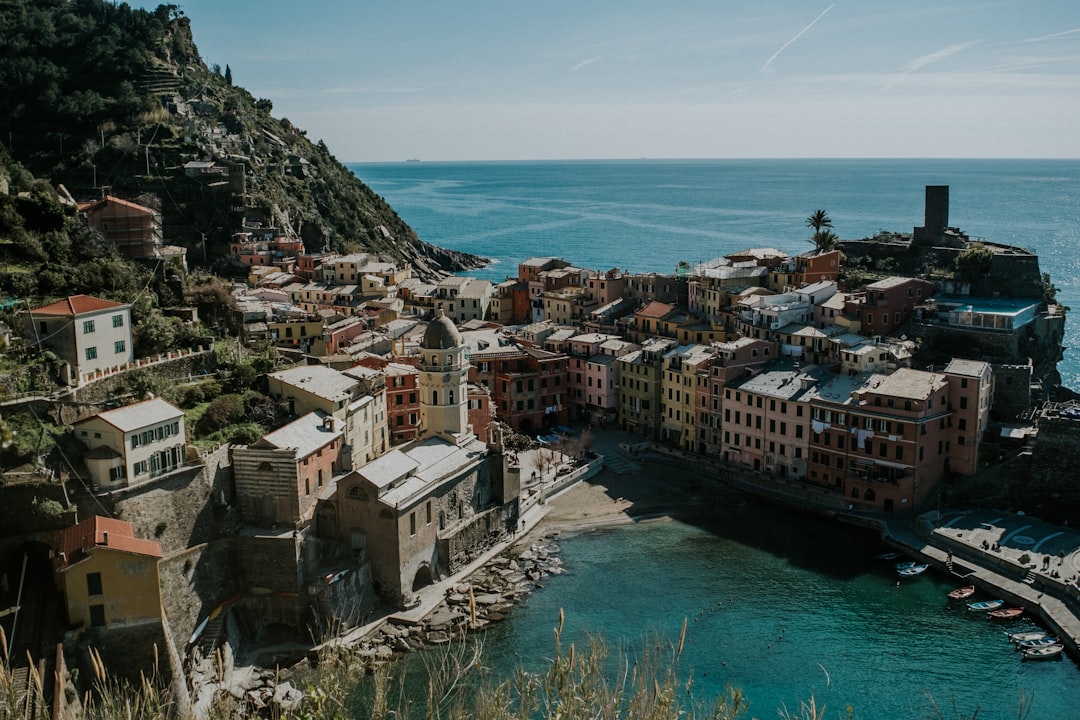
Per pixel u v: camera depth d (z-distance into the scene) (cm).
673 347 18938
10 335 12300
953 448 15175
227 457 12156
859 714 9944
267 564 11681
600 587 12925
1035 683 10481
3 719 4231
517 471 14912
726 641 11419
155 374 13162
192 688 10275
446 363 14688
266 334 17425
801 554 13900
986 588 12612
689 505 15862
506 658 10919
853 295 19100
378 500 12162
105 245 17312
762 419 16588
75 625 9544
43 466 10444
